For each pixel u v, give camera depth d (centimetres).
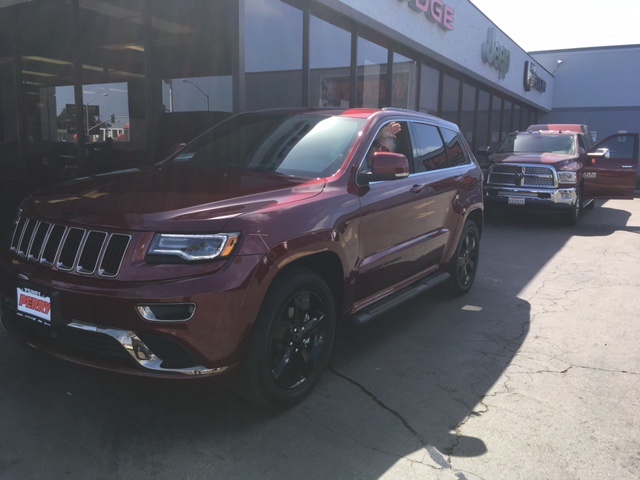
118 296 266
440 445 299
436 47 1225
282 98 774
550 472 276
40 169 818
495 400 353
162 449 287
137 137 755
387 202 408
